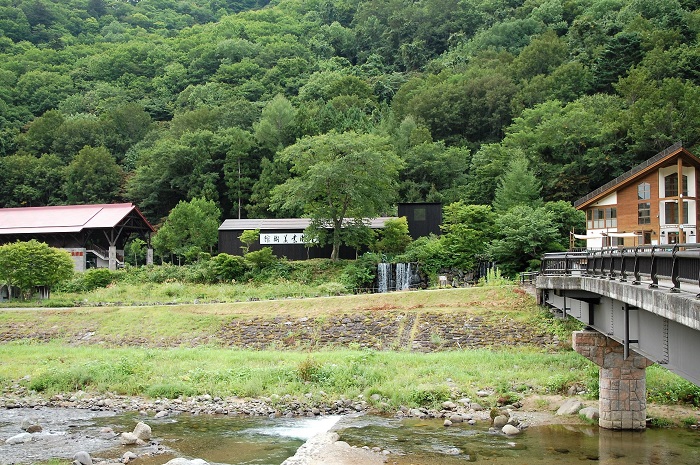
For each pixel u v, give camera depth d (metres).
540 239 42.75
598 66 76.38
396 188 65.75
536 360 26.88
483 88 84.00
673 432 18.17
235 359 28.86
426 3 139.88
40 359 29.89
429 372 25.42
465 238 47.19
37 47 140.88
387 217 59.44
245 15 166.25
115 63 126.69
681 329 10.32
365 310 36.16
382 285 47.88
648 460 15.47
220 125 87.81
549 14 112.81
